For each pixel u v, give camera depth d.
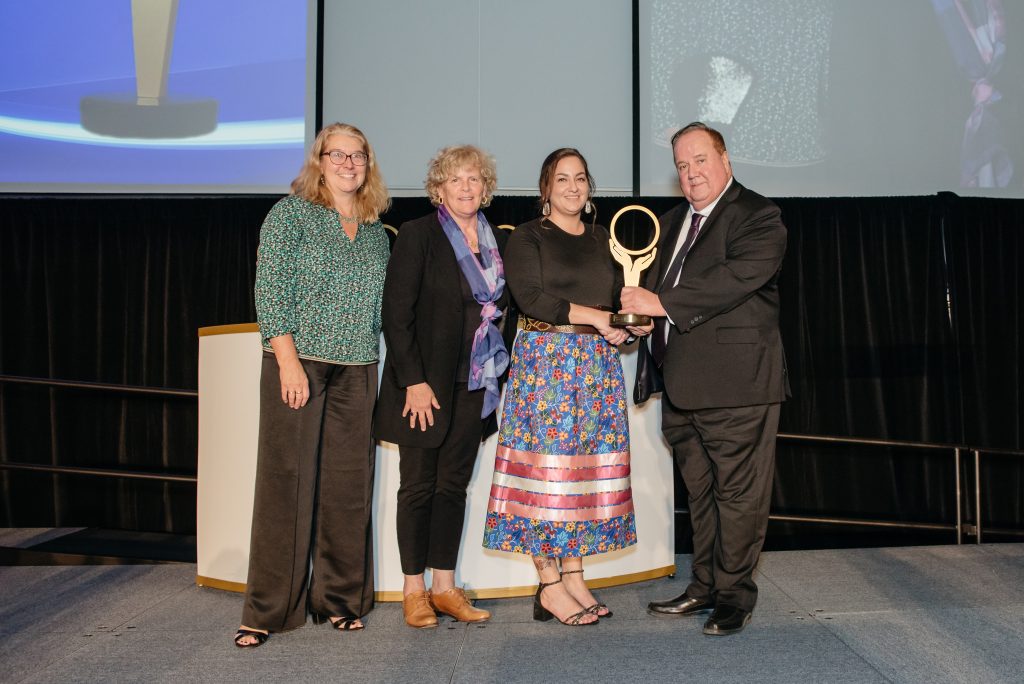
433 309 2.28
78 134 4.53
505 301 2.40
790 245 4.64
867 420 4.67
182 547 3.63
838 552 3.19
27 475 4.64
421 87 4.53
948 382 4.60
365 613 2.36
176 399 4.67
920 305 4.64
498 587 2.60
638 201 4.50
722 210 2.36
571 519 2.23
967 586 2.68
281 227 2.17
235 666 2.01
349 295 2.23
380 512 2.54
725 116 4.54
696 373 2.29
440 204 2.38
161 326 4.70
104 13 4.52
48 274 4.65
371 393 2.32
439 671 1.96
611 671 1.95
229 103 4.52
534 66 4.55
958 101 4.56
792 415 4.70
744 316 2.31
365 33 4.54
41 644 2.20
